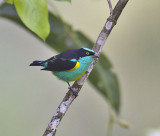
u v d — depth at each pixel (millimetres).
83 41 7309
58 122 5883
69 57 7383
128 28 13609
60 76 7836
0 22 12141
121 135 11766
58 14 6805
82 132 12688
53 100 12461
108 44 13609
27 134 11531
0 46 12031
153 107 12852
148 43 13359
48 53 12508
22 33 12328
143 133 5777
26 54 12273
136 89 13133
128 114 12922
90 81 6988
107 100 6797
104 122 12938
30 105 12039
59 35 7008
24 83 12055
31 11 4141
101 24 12992
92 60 7129
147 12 13477
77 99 13039
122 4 6102
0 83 11727
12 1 4523
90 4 12914
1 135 11102
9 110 11516
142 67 13250
